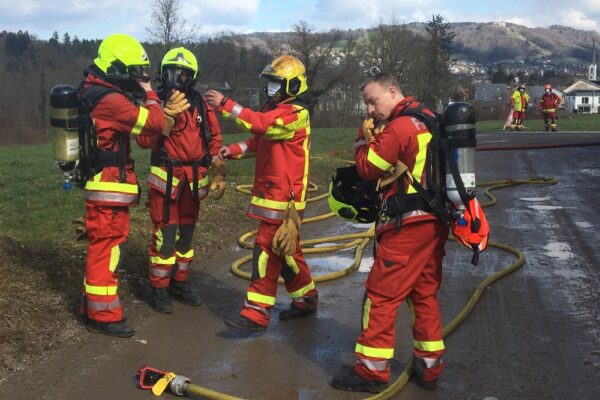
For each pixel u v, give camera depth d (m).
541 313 5.30
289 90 4.75
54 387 4.06
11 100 44.72
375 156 3.82
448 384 4.14
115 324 4.82
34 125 43.69
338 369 4.37
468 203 3.86
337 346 4.75
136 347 4.69
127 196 4.75
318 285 6.13
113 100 4.54
